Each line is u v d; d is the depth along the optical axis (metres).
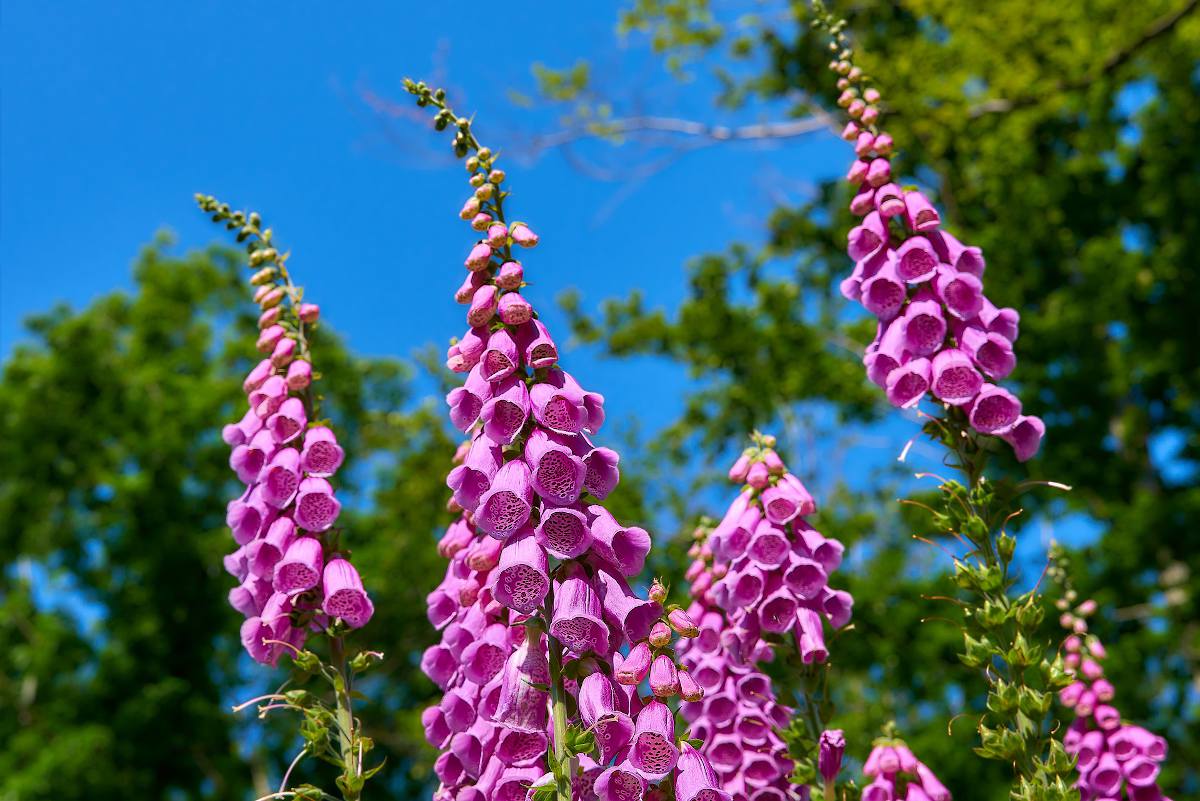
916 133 18.45
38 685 22.11
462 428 3.46
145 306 25.05
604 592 3.13
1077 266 20.66
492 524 3.15
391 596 21.72
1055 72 17.77
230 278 27.19
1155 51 18.67
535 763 3.37
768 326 20.50
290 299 4.75
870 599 16.61
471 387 3.40
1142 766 5.09
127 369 24.11
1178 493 19.53
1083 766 5.15
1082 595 17.48
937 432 4.35
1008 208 19.30
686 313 20.34
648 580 14.82
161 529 22.00
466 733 3.79
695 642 4.91
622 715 2.91
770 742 4.63
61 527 22.98
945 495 4.23
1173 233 19.91
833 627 4.44
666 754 2.99
